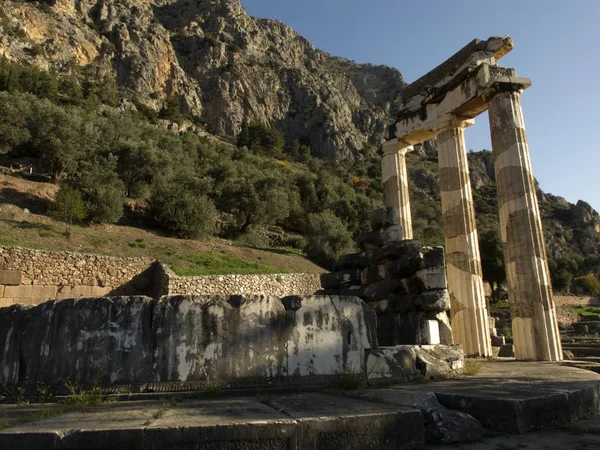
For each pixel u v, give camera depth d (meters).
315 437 3.15
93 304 4.77
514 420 4.04
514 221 12.00
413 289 8.38
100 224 26.58
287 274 25.97
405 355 5.75
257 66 129.88
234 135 109.12
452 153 14.64
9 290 18.55
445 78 15.09
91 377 4.55
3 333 4.74
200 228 29.69
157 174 36.66
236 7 145.00
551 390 4.80
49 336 4.69
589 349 13.63
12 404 4.39
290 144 119.38
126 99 88.12
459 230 14.00
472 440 3.80
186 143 65.94
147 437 2.95
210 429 3.01
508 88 12.81
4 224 22.12
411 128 16.34
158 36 110.38
